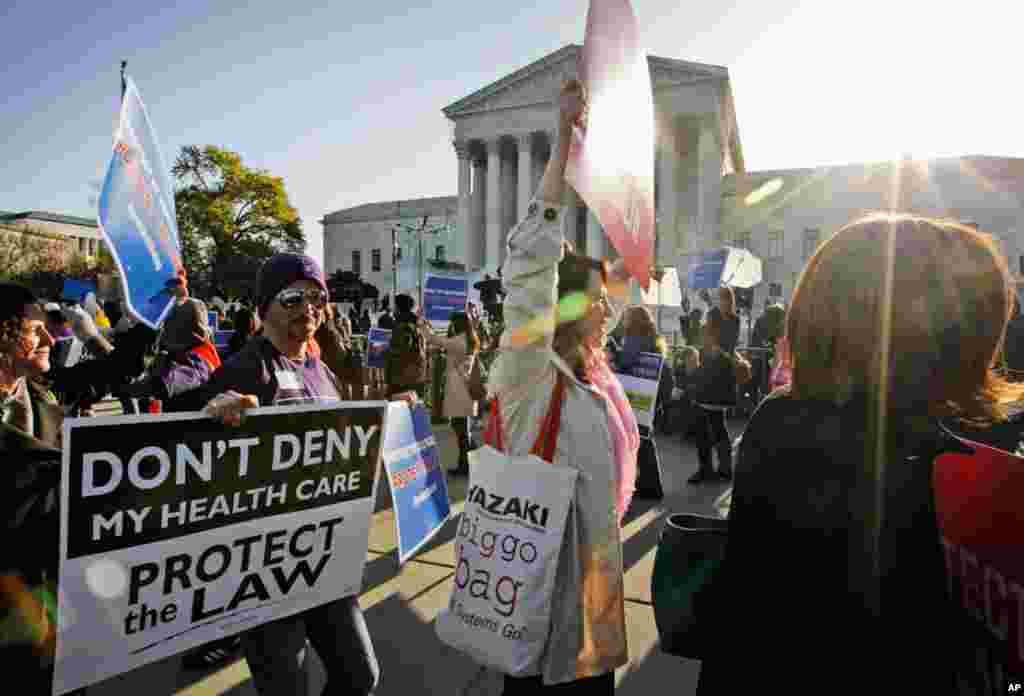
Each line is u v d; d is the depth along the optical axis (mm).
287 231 59250
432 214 66000
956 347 1193
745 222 47656
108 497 1699
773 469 1252
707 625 1445
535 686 2070
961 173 39750
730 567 1295
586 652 2031
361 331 26188
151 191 3912
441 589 4230
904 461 1163
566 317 2260
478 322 14891
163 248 3998
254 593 1973
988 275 1211
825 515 1187
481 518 2119
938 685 1124
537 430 2127
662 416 10359
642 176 2092
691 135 54031
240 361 2223
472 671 3285
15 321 2076
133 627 1742
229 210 55938
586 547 2070
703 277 16938
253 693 3096
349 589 2199
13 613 1652
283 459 2027
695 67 47375
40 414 2361
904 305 1189
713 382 7090
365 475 2221
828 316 1236
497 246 53969
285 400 2219
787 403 1296
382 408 2252
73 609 1646
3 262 45844
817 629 1182
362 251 72312
